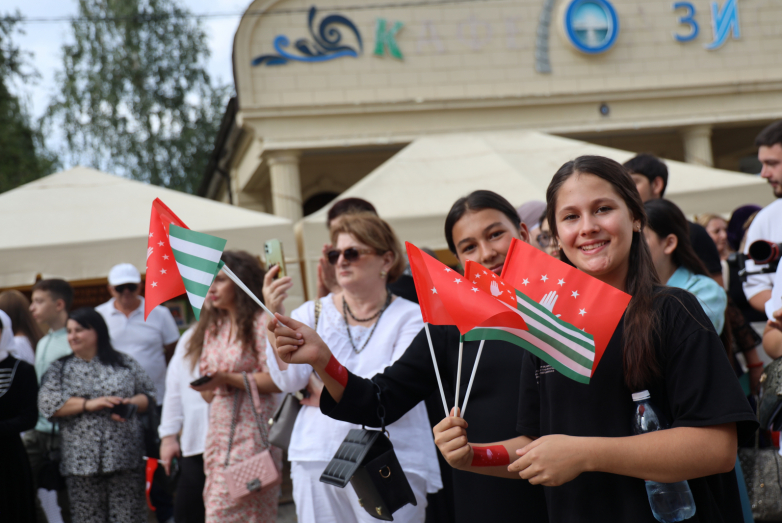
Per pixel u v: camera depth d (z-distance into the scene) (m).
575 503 1.53
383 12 11.15
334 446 2.58
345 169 12.60
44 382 4.11
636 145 12.79
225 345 3.49
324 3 10.95
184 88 20.98
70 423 4.06
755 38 12.02
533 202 4.04
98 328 4.26
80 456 4.00
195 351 3.64
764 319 4.01
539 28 11.50
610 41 11.55
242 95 10.68
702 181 6.41
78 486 4.05
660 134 12.48
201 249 1.78
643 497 1.47
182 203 6.11
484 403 2.11
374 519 2.46
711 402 1.38
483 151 7.01
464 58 11.34
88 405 4.03
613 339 1.52
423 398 2.14
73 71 19.91
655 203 2.74
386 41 11.12
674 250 2.74
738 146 13.44
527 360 1.75
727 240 5.08
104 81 19.89
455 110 11.22
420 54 11.24
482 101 11.21
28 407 3.90
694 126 11.84
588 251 1.59
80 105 19.66
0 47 14.59
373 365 2.63
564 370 1.47
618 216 1.57
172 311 7.53
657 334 1.46
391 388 2.06
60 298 5.20
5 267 5.37
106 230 5.68
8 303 5.15
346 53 11.02
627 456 1.36
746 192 6.30
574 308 1.50
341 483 1.93
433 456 2.59
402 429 2.54
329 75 10.96
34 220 5.70
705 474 1.37
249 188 13.59
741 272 3.06
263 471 3.20
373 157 12.55
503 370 2.10
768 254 2.65
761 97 11.92
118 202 6.03
